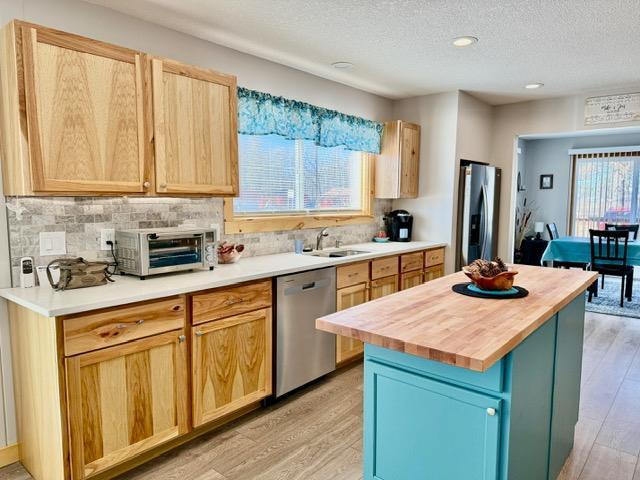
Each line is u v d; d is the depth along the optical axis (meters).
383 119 4.80
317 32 2.90
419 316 1.69
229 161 2.80
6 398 2.24
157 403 2.18
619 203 7.39
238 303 2.55
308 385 3.21
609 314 4.98
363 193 4.65
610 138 7.41
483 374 1.44
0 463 2.23
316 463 2.25
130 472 2.16
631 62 3.53
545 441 1.89
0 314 2.20
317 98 3.94
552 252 5.65
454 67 3.68
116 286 2.21
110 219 2.55
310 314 3.05
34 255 2.26
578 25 2.78
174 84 2.47
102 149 2.18
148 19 2.68
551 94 4.66
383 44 3.13
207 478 2.12
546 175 8.06
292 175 3.88
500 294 2.03
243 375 2.62
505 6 2.51
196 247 2.64
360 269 3.51
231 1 2.45
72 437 1.88
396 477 1.67
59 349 1.82
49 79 1.99
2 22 2.13
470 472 1.48
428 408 1.56
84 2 2.42
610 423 2.67
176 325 2.23
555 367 1.96
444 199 4.64
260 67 3.42
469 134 4.76
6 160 2.09
